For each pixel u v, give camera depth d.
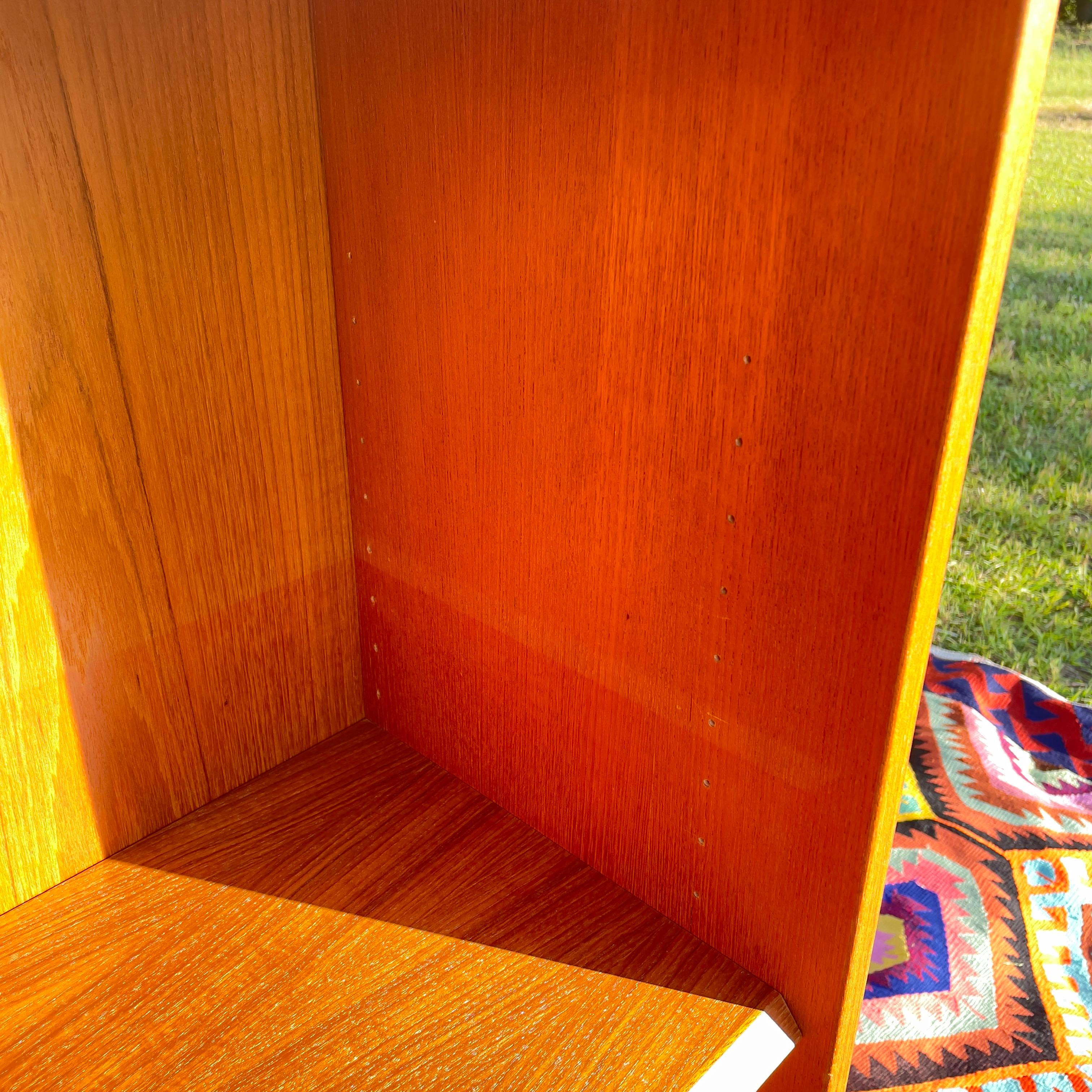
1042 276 3.49
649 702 0.77
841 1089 0.77
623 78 0.61
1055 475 2.67
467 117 0.71
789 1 0.53
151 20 0.71
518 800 0.93
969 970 1.31
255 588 0.93
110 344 0.76
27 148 0.68
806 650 0.65
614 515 0.73
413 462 0.89
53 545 0.76
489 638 0.89
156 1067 0.69
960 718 1.79
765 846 0.72
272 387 0.88
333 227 0.87
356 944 0.79
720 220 0.60
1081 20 3.89
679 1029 0.73
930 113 0.49
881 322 0.54
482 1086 0.68
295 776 1.00
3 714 0.77
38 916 0.82
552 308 0.71
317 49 0.81
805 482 0.61
